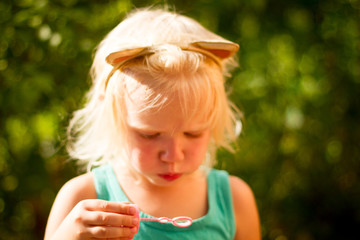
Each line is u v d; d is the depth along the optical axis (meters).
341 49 1.01
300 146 1.05
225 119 0.63
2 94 0.85
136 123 0.54
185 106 0.53
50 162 0.92
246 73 0.97
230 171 1.02
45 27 0.84
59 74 0.88
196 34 0.60
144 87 0.53
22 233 0.96
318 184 1.06
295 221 1.06
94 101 0.64
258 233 0.67
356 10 1.01
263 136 1.01
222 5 0.92
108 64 0.58
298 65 1.00
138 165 0.55
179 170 0.55
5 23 0.85
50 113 0.90
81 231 0.52
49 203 0.94
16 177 0.92
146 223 0.58
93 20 0.87
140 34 0.59
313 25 0.98
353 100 1.03
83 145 0.71
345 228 1.05
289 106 0.99
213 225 0.61
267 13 0.96
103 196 0.61
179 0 0.92
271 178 1.04
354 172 1.07
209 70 0.56
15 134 0.92
